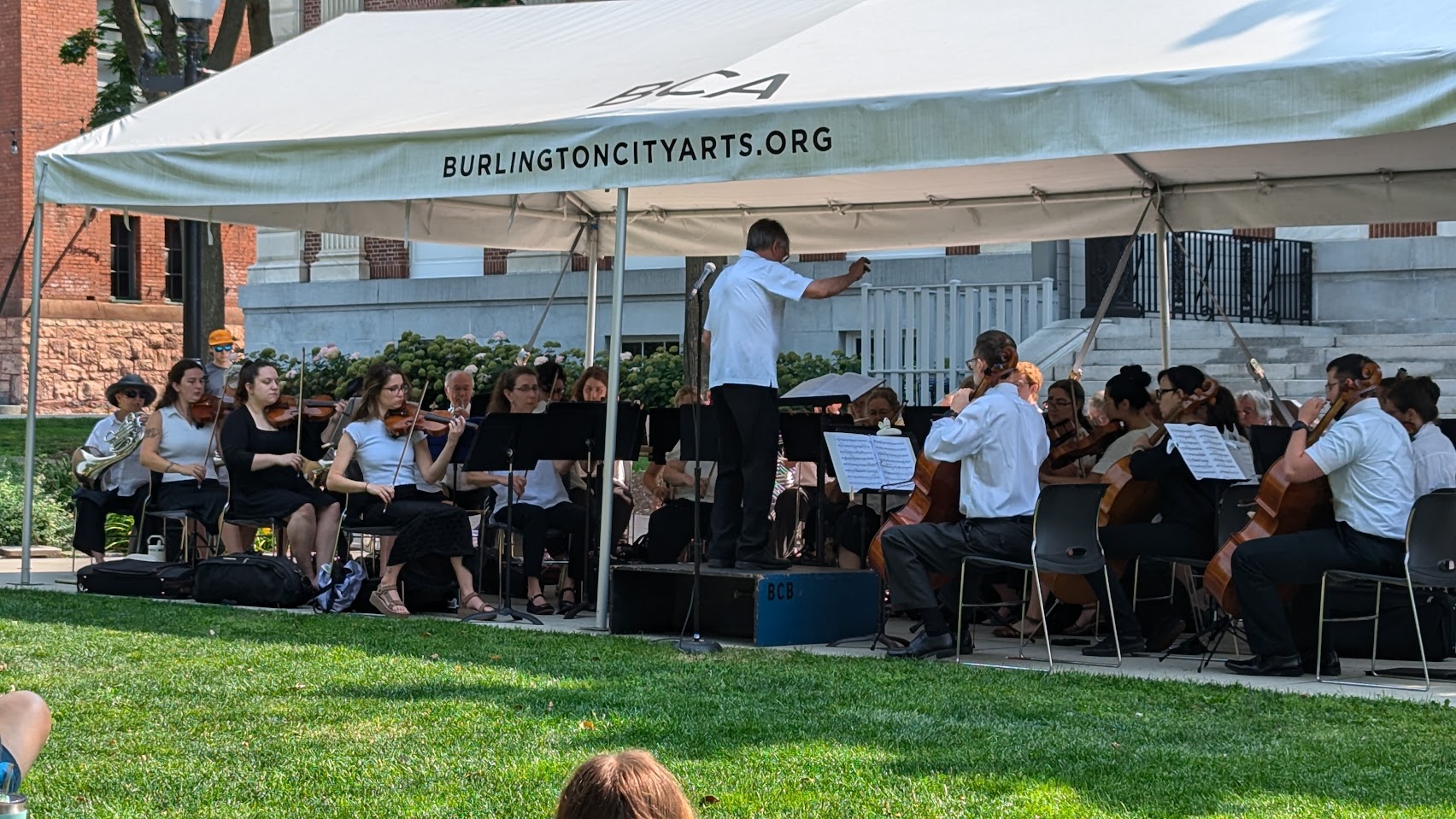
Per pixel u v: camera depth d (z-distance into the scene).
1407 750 5.37
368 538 12.42
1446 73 6.39
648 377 15.95
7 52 28.91
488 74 10.10
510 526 8.88
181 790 4.86
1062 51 7.73
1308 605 7.39
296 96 10.41
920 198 11.88
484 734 5.59
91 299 30.06
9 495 14.27
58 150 10.05
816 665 7.13
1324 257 17.23
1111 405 8.65
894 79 7.76
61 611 8.84
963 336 15.55
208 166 9.37
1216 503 7.91
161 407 10.12
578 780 2.34
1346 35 6.99
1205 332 15.27
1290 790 4.83
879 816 4.52
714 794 4.75
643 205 12.54
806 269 18.38
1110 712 6.01
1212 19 7.76
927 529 7.45
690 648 7.52
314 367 16.72
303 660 7.12
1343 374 7.01
